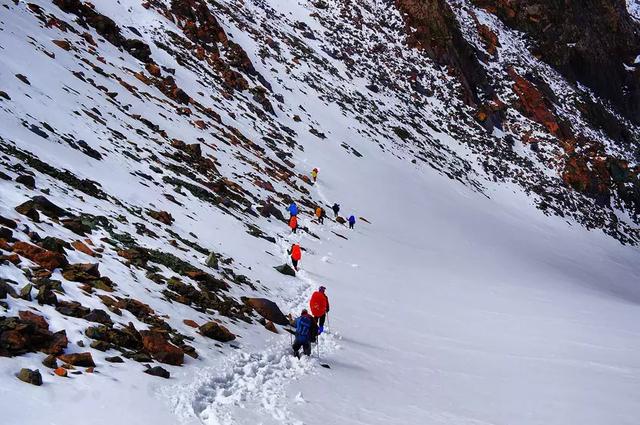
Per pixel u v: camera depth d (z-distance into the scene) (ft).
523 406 40.47
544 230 191.83
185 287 44.73
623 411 41.45
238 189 95.96
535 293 106.73
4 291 29.99
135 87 110.63
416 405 37.40
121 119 89.81
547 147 235.40
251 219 87.15
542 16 299.58
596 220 215.10
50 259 36.50
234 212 84.28
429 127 217.36
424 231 139.03
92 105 85.92
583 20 313.12
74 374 26.53
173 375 30.68
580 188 224.94
